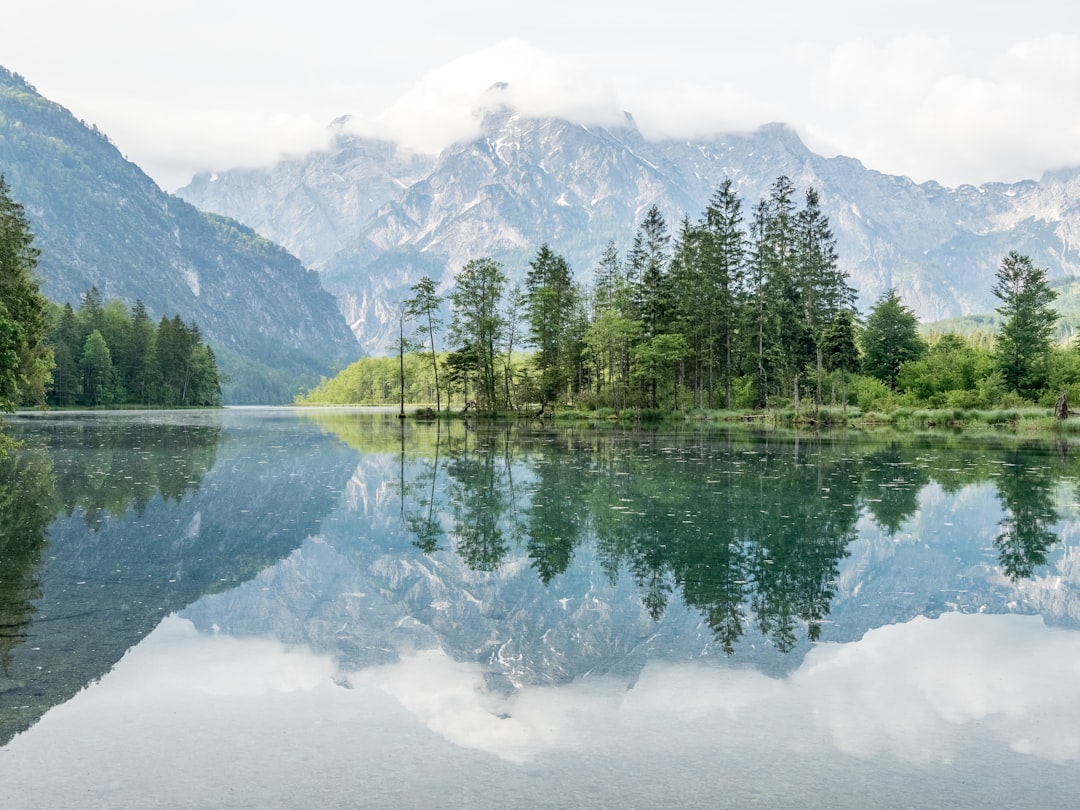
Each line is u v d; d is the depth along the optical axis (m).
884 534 16.69
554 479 25.66
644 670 8.94
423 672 8.88
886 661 9.26
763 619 10.98
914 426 58.19
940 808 5.84
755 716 7.61
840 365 61.59
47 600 11.72
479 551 15.27
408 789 6.12
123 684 8.42
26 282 45.75
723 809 5.80
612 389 77.12
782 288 77.56
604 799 5.95
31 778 6.31
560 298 79.94
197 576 13.26
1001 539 16.25
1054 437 46.31
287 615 11.09
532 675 8.76
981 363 74.62
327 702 7.95
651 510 19.64
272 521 18.34
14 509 19.66
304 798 5.97
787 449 37.34
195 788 6.14
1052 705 7.89
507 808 5.81
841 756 6.72
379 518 18.69
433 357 77.69
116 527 17.47
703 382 80.44
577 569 13.80
